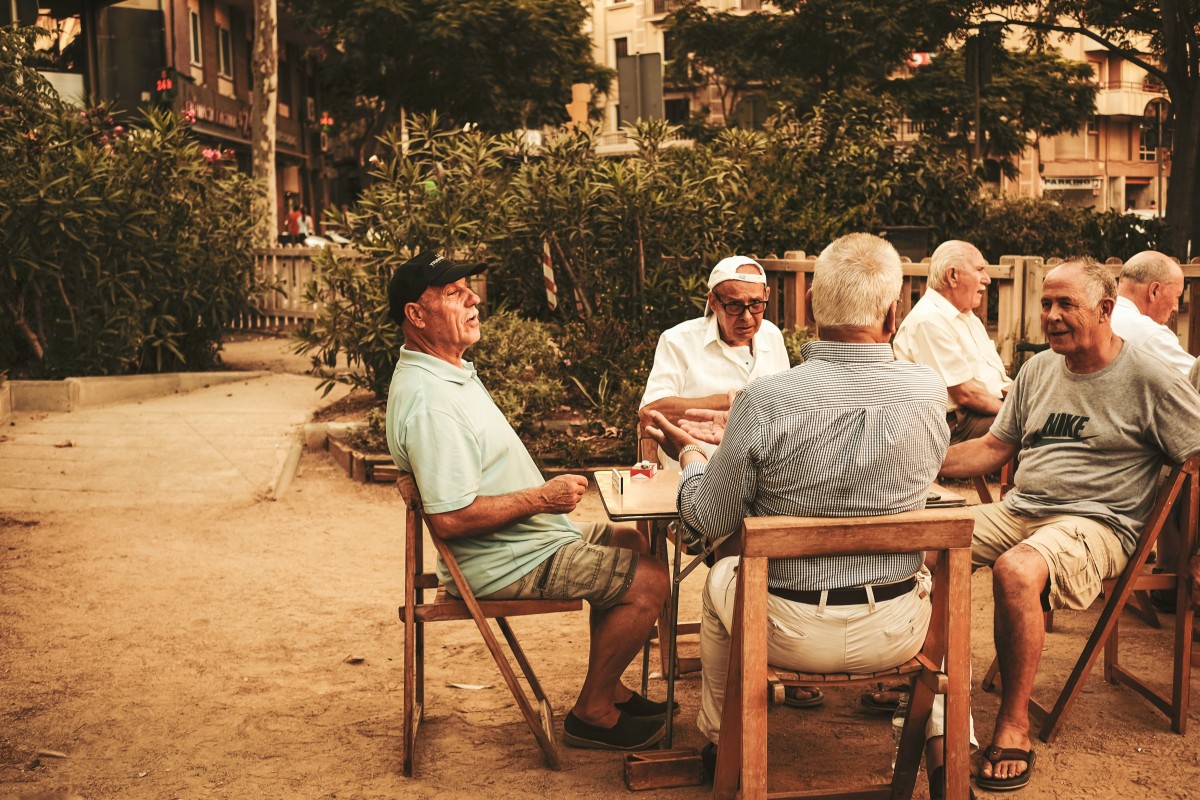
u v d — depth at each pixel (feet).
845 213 36.86
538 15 98.07
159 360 34.53
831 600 10.07
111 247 32.58
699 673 14.71
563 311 30.96
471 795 11.38
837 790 10.67
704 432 13.56
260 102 56.44
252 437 27.45
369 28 94.07
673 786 11.53
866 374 9.99
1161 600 16.96
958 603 10.13
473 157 29.55
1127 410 12.69
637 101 34.55
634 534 13.30
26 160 31.86
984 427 19.30
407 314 11.89
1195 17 61.41
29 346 33.50
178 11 82.38
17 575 19.16
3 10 73.41
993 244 53.67
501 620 13.12
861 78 85.71
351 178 147.74
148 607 17.65
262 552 20.77
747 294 15.15
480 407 12.00
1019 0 71.46
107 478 24.97
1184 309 30.12
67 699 13.96
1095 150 170.60
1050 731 12.49
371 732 12.94
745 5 129.59
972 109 91.50
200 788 11.52
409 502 11.57
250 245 37.78
